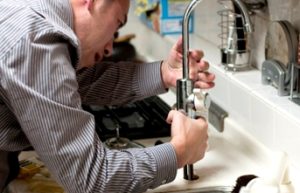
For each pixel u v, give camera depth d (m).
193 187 1.29
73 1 1.19
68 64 1.10
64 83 1.07
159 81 1.51
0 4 1.11
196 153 1.22
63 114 1.06
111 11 1.22
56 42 1.09
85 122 1.10
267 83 1.49
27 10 1.09
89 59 1.26
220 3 1.79
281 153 1.11
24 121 1.06
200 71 1.42
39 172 1.39
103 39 1.24
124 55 2.32
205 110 1.31
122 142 1.51
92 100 1.57
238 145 1.51
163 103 1.79
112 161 1.11
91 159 1.09
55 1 1.15
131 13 2.51
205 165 1.40
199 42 1.97
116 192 1.12
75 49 1.14
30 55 1.04
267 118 1.39
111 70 1.55
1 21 1.08
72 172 1.08
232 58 1.62
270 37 1.53
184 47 1.28
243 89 1.50
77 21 1.19
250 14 1.56
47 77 1.05
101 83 1.55
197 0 1.25
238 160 1.42
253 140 1.45
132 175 1.12
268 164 1.38
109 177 1.09
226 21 1.75
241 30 1.59
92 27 1.20
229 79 1.58
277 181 1.10
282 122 1.32
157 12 2.15
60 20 1.14
